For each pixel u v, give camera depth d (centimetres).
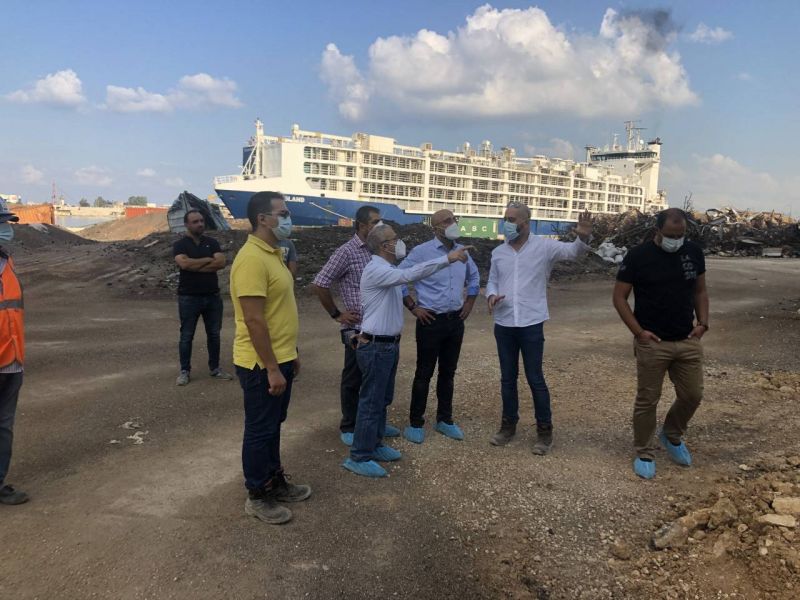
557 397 588
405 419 532
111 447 456
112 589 280
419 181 7775
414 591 288
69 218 8125
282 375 337
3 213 351
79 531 330
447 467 425
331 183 6831
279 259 346
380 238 386
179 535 329
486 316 1115
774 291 1412
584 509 364
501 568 306
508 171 8800
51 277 1486
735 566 294
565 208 9719
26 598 272
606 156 11625
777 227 3008
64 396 586
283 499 373
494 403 574
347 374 464
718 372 671
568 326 1014
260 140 6950
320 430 503
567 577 298
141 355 772
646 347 402
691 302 398
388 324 397
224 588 284
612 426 505
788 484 360
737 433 477
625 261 409
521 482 401
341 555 314
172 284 1393
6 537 322
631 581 294
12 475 404
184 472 413
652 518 353
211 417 531
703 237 2884
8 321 353
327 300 455
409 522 349
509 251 456
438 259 379
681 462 422
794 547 294
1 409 358
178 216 2155
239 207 6053
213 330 650
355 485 396
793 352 775
